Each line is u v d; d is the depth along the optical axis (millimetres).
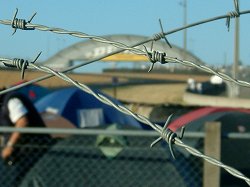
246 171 9117
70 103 14219
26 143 9461
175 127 7734
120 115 13453
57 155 9242
